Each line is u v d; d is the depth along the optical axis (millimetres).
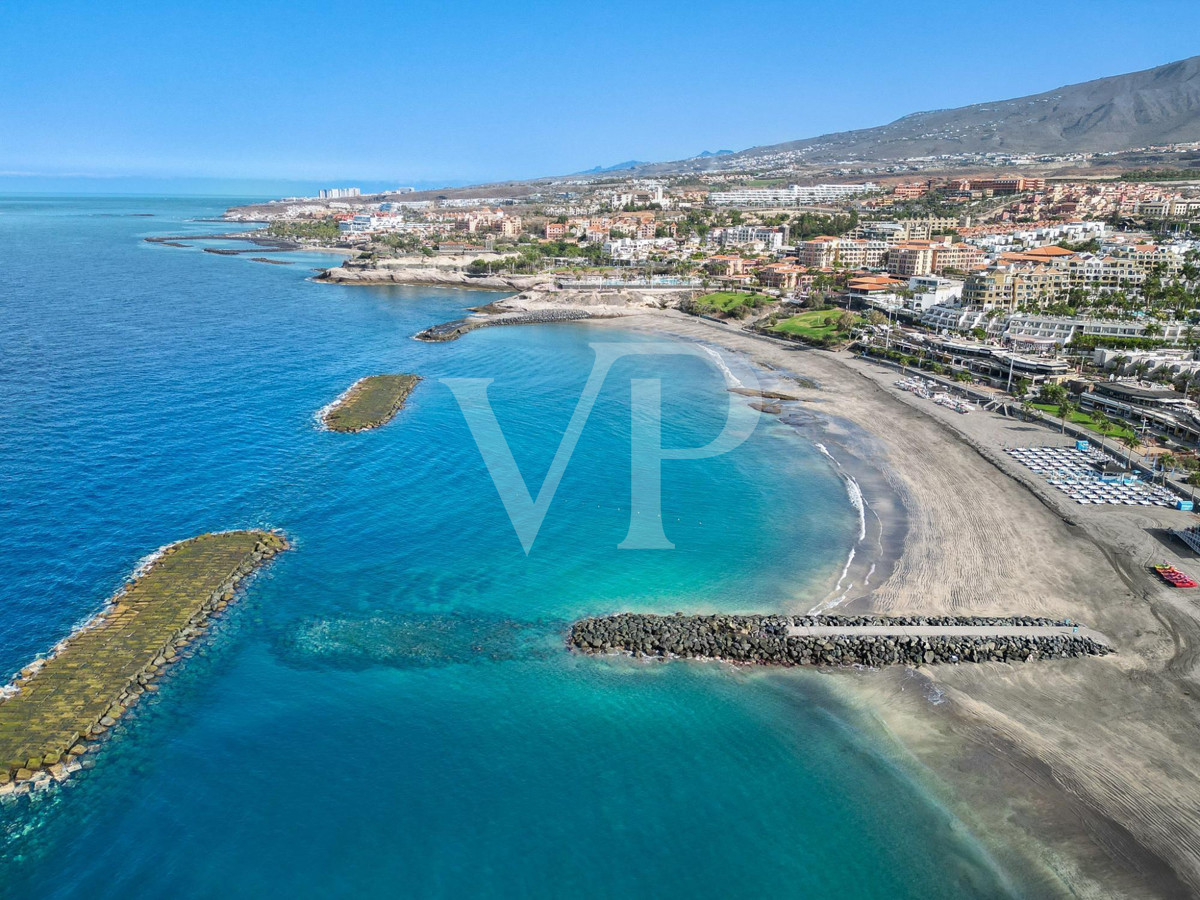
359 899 41906
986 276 193000
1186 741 53125
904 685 59188
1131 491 95375
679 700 57906
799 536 84438
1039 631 65125
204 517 85500
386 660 62062
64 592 69312
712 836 46219
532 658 62562
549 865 44156
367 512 88500
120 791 48312
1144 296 197500
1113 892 42656
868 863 44469
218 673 59875
